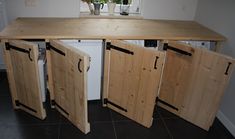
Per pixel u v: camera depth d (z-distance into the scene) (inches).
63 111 81.4
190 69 76.2
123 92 80.8
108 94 86.4
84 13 102.9
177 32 84.4
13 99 82.2
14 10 94.5
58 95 80.4
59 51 69.8
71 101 75.1
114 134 75.7
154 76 70.0
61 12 97.9
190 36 80.0
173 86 82.8
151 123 79.4
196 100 78.5
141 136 75.6
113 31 80.7
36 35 71.2
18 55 71.1
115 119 82.9
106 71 81.1
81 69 64.5
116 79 80.6
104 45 79.2
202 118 79.0
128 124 80.8
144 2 101.7
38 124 78.0
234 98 76.9
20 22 86.7
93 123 80.0
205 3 96.2
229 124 79.9
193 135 77.4
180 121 83.9
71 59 66.6
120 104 84.0
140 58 70.9
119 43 73.2
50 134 74.0
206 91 74.9
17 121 78.8
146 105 76.0
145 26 90.8
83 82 66.2
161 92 87.4
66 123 79.5
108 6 103.3
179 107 84.4
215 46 84.7
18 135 72.7
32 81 73.1
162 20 104.0
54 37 71.8
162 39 77.9
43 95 86.4
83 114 72.0
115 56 76.6
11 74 77.5
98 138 73.5
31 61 68.8
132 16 103.6
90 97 89.5
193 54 73.7
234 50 76.8
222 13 83.0
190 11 106.5
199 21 102.6
